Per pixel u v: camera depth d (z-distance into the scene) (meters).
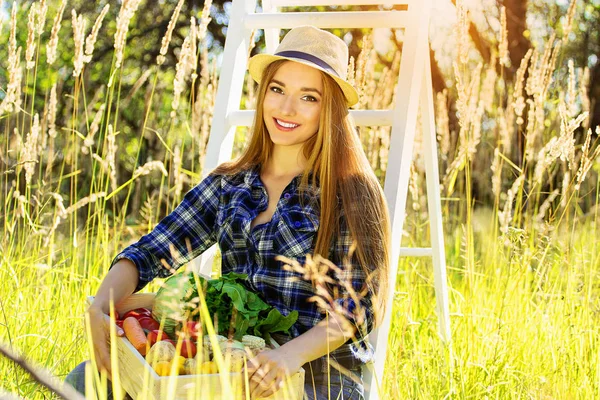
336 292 2.17
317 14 2.71
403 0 2.64
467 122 3.67
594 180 5.61
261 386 1.89
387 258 2.26
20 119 6.52
